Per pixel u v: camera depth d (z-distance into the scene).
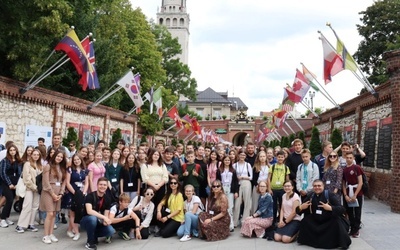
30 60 16.03
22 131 16.94
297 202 9.45
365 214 13.12
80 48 16.06
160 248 8.87
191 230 10.00
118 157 10.82
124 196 9.62
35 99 17.70
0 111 15.48
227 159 11.30
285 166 10.92
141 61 38.03
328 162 9.91
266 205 10.16
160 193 10.36
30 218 10.07
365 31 39.22
